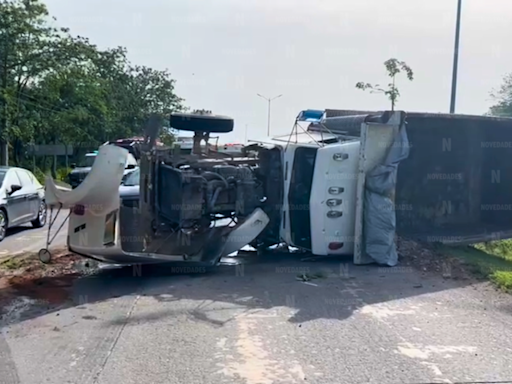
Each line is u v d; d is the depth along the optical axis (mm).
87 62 40125
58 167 43531
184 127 10070
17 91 36094
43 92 37906
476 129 13336
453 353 5617
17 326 6590
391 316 6859
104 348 5816
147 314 6996
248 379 4992
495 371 5168
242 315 6914
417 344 5875
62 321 6766
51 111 39688
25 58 35969
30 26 35438
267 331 6297
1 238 13203
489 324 6539
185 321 6688
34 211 15125
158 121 9586
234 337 6102
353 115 11508
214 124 10164
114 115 49344
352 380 4965
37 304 7527
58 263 10125
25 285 8594
